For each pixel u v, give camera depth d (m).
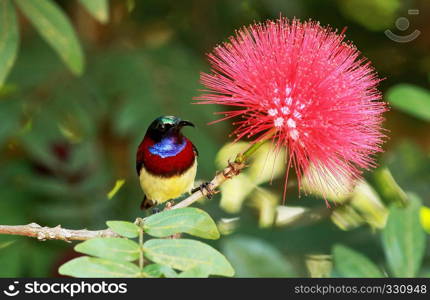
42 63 8.69
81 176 8.06
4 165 8.32
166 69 8.87
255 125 4.64
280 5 9.11
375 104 4.69
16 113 8.23
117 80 8.70
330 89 4.61
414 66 10.33
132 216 8.29
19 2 5.88
